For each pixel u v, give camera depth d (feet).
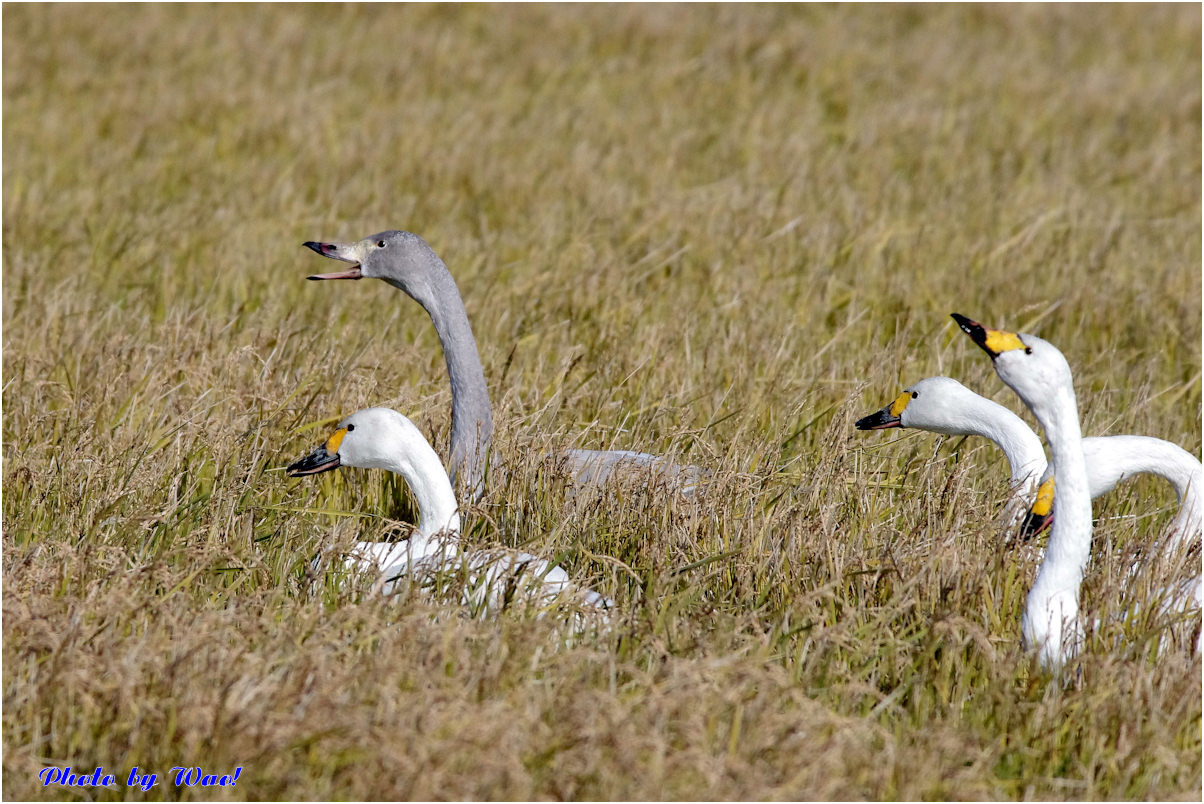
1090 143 86.48
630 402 42.06
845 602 27.02
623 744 21.49
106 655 23.52
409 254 35.17
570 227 63.93
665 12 130.41
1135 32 133.69
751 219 63.41
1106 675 25.32
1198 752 24.53
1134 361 49.90
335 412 38.24
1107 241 62.54
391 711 21.99
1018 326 52.70
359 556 29.32
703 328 49.67
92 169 71.92
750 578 29.48
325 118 84.89
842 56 113.29
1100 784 23.76
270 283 53.93
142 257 57.16
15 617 24.59
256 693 22.89
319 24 123.44
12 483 32.55
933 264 59.72
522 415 37.65
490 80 101.40
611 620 26.73
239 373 39.58
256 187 69.87
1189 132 92.58
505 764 21.20
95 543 29.01
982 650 26.32
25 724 23.13
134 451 34.55
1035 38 128.57
